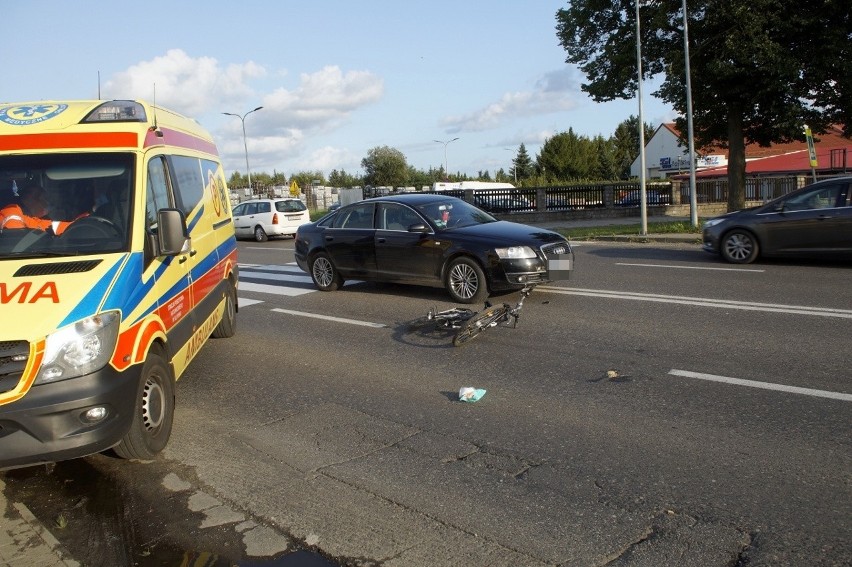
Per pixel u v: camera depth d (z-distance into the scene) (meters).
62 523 4.09
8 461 3.98
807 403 5.46
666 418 5.31
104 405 4.19
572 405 5.71
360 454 4.93
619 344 7.46
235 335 8.95
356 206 11.52
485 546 3.64
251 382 6.82
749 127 25.78
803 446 4.69
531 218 29.77
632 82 25.20
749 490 4.12
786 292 9.88
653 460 4.59
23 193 5.01
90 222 4.91
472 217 10.87
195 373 7.23
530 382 6.36
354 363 7.32
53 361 4.03
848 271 11.56
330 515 4.05
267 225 26.09
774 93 22.42
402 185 80.44
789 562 3.39
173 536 3.91
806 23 21.05
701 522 3.80
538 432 5.18
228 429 5.55
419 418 5.60
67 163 5.13
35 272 4.44
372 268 11.10
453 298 10.30
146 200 5.16
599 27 25.64
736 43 21.39
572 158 78.38
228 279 8.50
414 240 10.48
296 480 4.55
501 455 4.80
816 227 12.18
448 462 4.73
